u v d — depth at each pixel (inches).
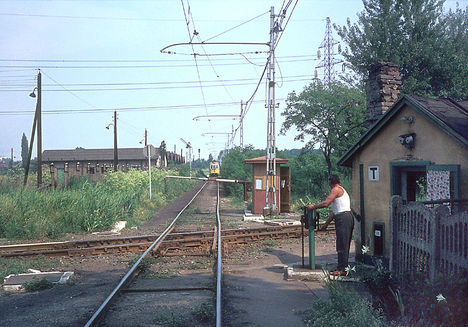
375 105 356.8
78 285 286.7
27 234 498.3
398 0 989.8
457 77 955.3
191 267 333.4
